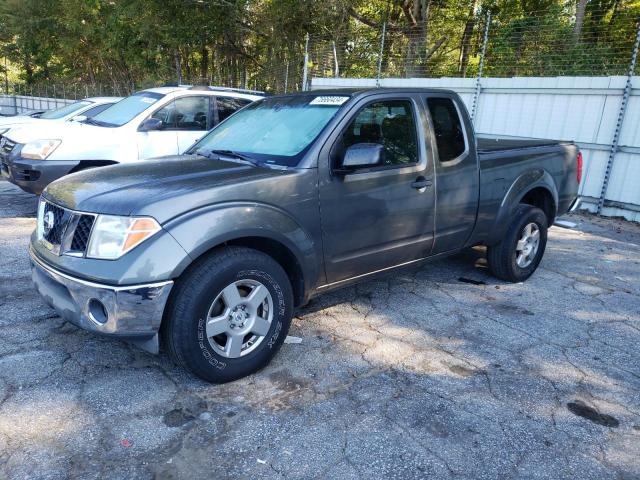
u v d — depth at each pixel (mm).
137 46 23484
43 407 2865
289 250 3264
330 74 15867
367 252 3766
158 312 2777
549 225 5566
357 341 3826
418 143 4023
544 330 4129
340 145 3529
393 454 2596
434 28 17969
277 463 2504
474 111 10398
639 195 8352
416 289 4957
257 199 3111
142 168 3521
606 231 7758
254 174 3232
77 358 3410
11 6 30906
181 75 24625
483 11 17062
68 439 2613
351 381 3266
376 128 3771
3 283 4633
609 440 2775
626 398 3193
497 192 4699
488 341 3895
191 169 3408
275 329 3287
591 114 8758
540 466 2549
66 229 2936
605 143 8656
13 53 35812
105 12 23922
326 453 2586
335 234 3512
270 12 19219
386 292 4859
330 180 3436
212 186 3018
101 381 3148
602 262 6105
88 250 2811
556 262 6027
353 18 19203
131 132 7074
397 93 3943
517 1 17094
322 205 3400
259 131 3947
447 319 4277
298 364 3455
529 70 11758
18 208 7590
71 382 3125
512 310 4512
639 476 2512
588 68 10891
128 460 2486
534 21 12242
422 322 4203
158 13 21031
